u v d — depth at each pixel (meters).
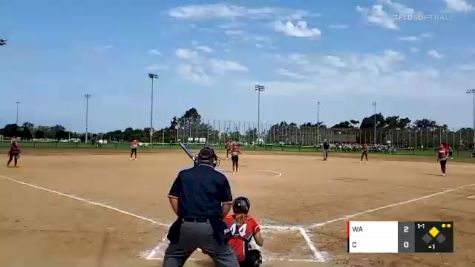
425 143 98.00
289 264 8.01
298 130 112.19
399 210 13.84
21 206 13.48
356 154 68.25
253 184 20.50
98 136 107.25
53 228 10.55
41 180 20.64
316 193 17.62
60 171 25.75
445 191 19.05
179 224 5.36
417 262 8.21
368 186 20.66
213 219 5.36
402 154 70.69
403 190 19.25
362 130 115.50
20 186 18.28
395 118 163.25
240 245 6.55
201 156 5.66
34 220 11.44
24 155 43.16
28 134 126.75
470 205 14.96
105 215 12.25
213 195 5.39
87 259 8.12
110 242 9.36
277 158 48.66
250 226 6.76
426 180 24.52
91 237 9.76
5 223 11.02
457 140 92.38
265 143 104.12
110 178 22.17
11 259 8.02
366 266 7.94
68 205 13.76
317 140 115.00
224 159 42.78
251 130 98.19
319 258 8.44
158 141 104.06
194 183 5.38
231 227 6.64
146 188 18.19
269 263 8.08
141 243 9.31
